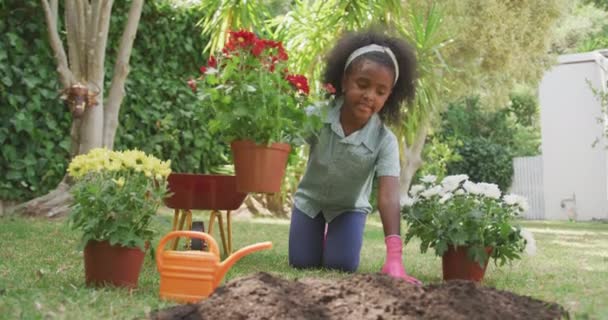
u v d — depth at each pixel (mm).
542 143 12484
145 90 6762
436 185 2992
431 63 6035
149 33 6793
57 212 5195
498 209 2848
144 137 6719
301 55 6031
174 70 7191
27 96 5582
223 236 3451
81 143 5336
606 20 17047
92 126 5340
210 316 1629
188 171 7254
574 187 12102
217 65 2646
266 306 1656
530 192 13547
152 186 2396
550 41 9531
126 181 2293
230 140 2617
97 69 5375
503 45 8680
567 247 4723
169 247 3311
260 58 2600
